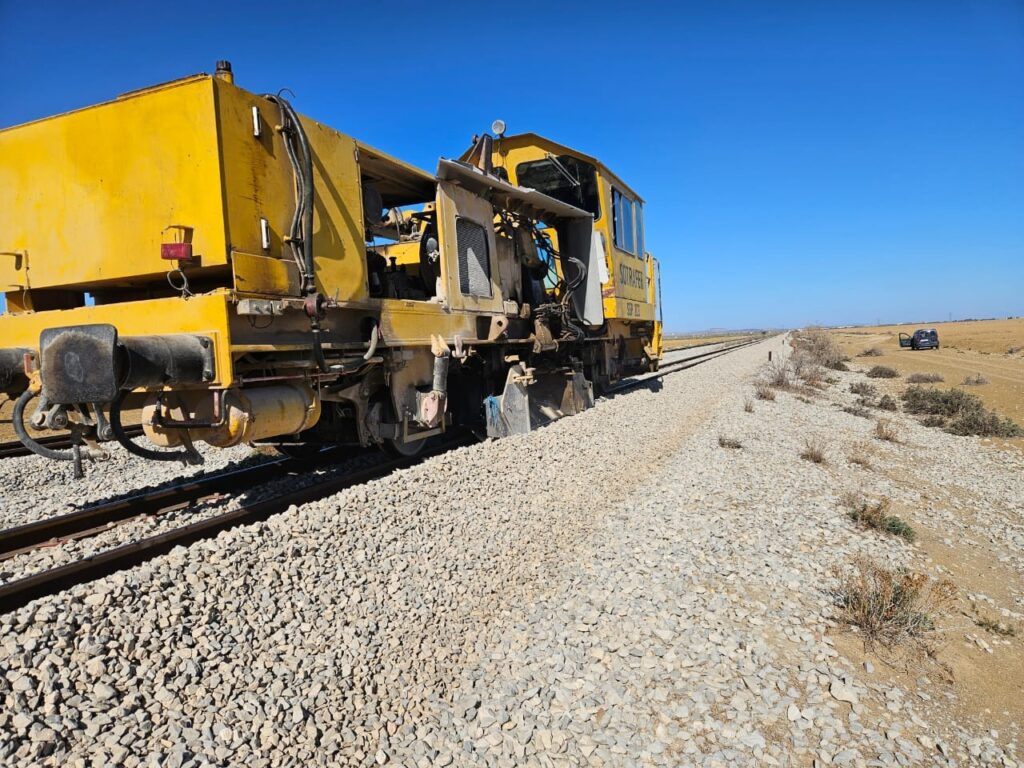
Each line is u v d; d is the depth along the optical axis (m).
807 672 4.07
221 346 4.52
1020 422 21.42
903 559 6.56
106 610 3.20
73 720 2.64
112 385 3.81
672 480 8.19
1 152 5.46
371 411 6.79
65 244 5.27
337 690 3.37
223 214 4.66
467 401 9.10
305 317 5.55
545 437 8.37
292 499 5.62
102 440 4.43
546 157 12.34
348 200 6.15
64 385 3.89
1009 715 4.09
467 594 4.62
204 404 4.71
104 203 5.09
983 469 13.70
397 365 6.91
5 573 4.14
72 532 5.40
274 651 3.46
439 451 8.33
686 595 4.87
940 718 3.92
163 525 5.30
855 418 18.89
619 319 14.62
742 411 16.02
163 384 4.27
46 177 5.30
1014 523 9.44
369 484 5.42
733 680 3.89
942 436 17.72
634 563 5.45
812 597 5.16
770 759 3.27
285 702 3.13
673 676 3.89
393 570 4.53
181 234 4.78
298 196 5.41
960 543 8.00
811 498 8.42
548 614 4.62
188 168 4.75
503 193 9.34
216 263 4.70
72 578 3.99
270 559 4.07
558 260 12.15
